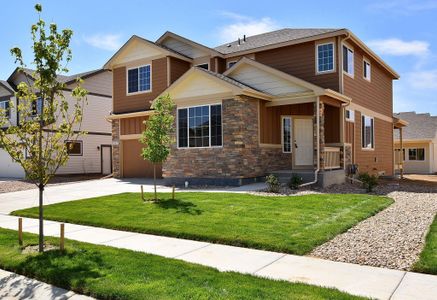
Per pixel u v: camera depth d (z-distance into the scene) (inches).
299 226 297.0
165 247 260.7
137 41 831.1
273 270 206.4
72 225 347.9
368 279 189.5
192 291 170.7
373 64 828.6
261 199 422.9
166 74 792.9
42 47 240.2
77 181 841.5
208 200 426.9
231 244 264.2
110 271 204.1
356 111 719.1
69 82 999.0
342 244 253.0
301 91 580.1
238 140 563.8
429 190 553.0
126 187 644.7
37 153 250.5
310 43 677.9
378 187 588.7
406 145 1294.3
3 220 385.7
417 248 238.7
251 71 634.8
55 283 196.7
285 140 669.3
